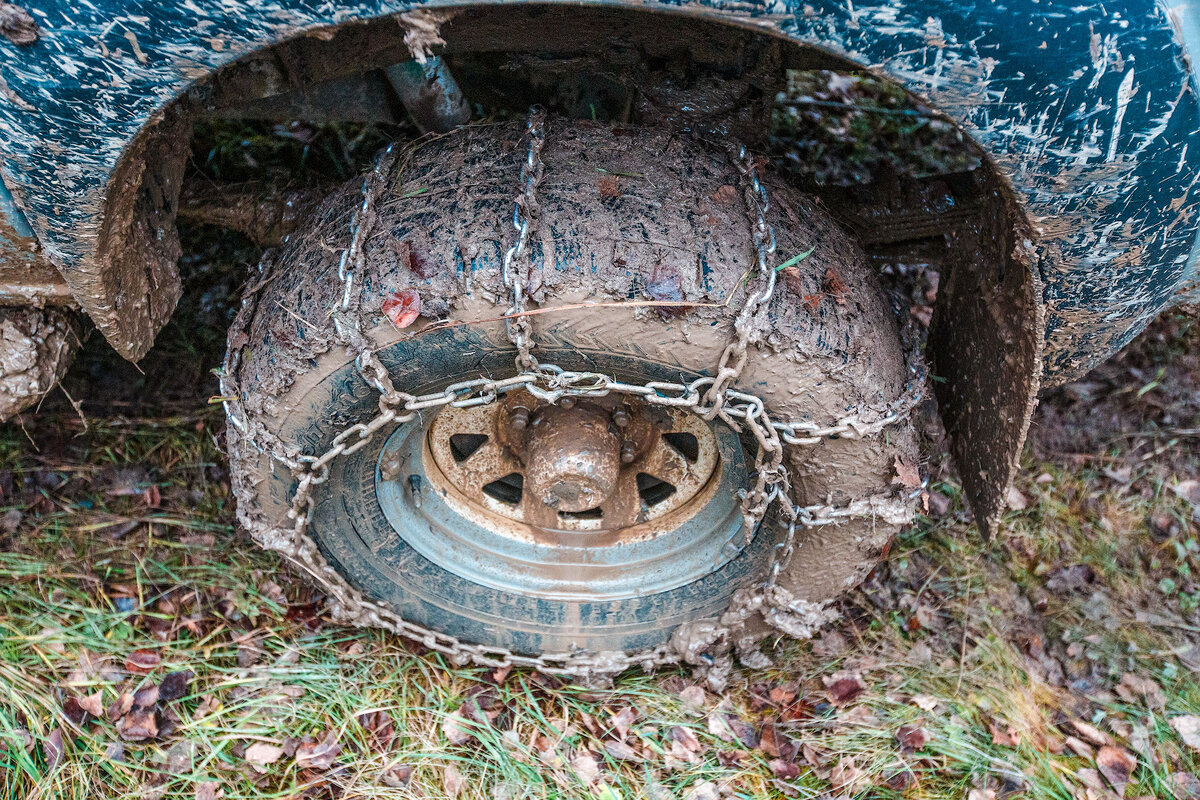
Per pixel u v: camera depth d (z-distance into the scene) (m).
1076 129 1.48
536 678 2.48
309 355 1.81
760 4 1.37
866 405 1.88
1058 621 2.75
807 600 2.30
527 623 2.39
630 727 2.39
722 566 2.29
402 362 1.80
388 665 2.46
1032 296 1.74
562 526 2.36
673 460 2.25
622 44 1.95
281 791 2.20
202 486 2.84
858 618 2.69
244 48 1.44
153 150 1.82
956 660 2.62
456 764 2.28
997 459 2.02
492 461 2.29
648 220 1.76
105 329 1.84
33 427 2.90
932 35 1.39
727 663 2.49
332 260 1.83
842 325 1.83
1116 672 2.63
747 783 2.30
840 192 2.46
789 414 1.87
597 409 2.12
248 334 1.96
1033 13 1.38
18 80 1.44
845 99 3.10
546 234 1.72
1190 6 1.41
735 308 1.73
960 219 2.38
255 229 2.45
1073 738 2.46
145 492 2.80
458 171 1.86
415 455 2.23
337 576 2.28
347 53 1.79
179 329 3.07
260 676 2.39
